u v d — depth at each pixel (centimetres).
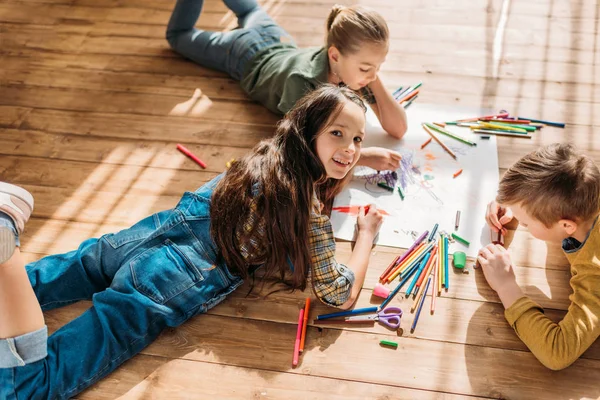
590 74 211
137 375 142
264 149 148
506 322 148
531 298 152
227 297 156
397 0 246
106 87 218
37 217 177
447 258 160
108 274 153
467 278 157
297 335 146
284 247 142
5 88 219
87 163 192
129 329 141
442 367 141
